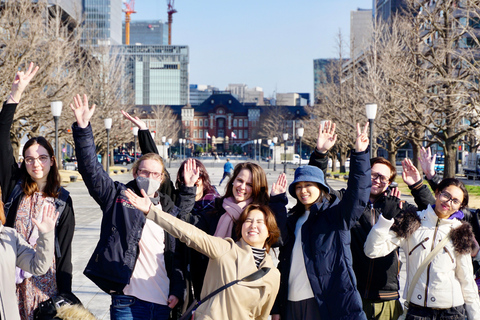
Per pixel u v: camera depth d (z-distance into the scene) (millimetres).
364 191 3520
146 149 4777
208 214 3846
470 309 3754
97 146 39938
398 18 28266
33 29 19312
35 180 3748
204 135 147875
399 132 24406
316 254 3549
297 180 3660
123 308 3439
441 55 20531
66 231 3697
